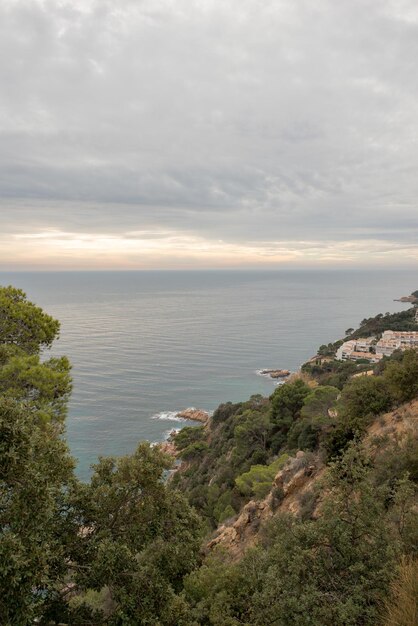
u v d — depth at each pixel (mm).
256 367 135750
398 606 6566
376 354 108188
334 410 34344
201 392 108062
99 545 9719
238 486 29797
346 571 7914
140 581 9930
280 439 40156
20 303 19250
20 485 7973
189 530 11438
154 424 85125
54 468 9586
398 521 8727
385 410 25047
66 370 18922
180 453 59812
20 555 7098
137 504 10930
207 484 40562
